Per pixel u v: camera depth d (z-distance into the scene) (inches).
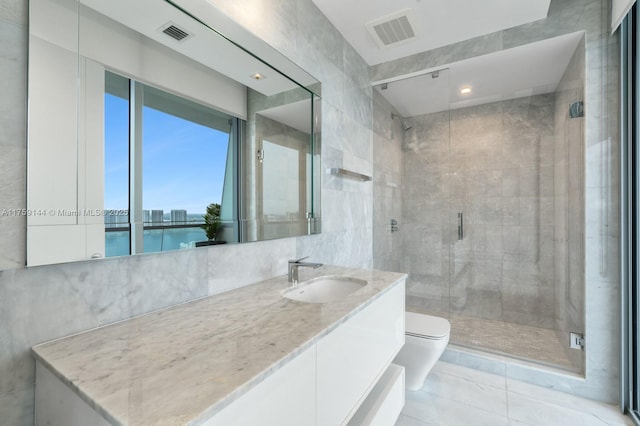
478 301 117.3
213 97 47.5
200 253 46.0
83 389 22.5
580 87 79.4
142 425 18.5
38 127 29.6
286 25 63.2
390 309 56.6
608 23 72.5
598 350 74.3
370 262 101.7
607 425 65.5
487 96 111.9
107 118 34.7
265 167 58.1
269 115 58.8
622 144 70.9
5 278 27.7
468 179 120.1
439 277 106.7
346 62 87.9
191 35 44.1
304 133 69.1
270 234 59.2
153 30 39.5
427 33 84.8
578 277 81.5
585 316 76.1
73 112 32.0
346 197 88.2
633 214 69.7
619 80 71.5
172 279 42.1
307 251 70.9
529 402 73.3
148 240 38.7
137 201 37.6
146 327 34.7
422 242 106.7
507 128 114.0
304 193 69.5
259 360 27.1
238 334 32.9
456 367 89.9
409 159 104.1
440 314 106.7
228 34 49.3
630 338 69.5
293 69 64.5
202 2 45.2
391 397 58.0
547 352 91.0
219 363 26.6
